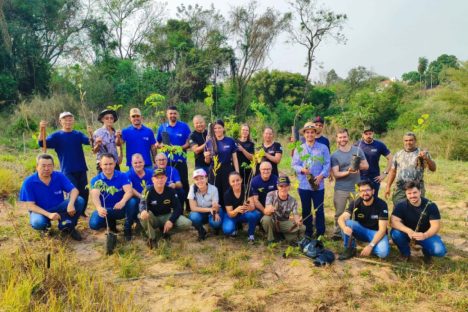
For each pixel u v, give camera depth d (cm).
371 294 499
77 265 547
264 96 3778
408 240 586
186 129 771
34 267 501
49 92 2555
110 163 628
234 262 569
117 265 555
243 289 504
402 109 3030
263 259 590
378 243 577
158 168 632
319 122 693
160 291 500
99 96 2636
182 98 3152
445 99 2573
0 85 2377
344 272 550
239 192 646
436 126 2316
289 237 655
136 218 662
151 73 2981
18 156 1325
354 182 636
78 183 713
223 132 702
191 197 656
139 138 732
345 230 584
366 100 3038
